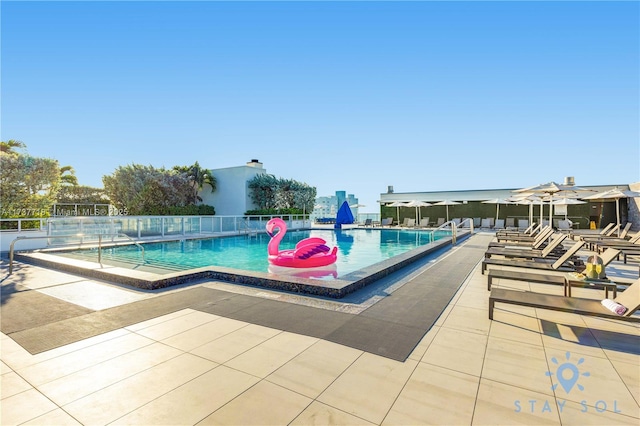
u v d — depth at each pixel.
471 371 2.94
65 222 13.10
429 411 2.34
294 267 9.44
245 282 6.46
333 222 32.62
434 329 4.01
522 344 3.56
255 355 3.29
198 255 12.37
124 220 15.03
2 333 3.93
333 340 3.66
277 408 2.39
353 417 2.28
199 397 2.55
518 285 6.48
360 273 6.59
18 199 14.88
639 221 20.30
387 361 3.14
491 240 15.10
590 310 3.71
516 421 2.23
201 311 4.74
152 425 2.22
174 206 25.28
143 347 3.51
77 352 3.39
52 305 5.06
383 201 30.91
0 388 2.71
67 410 2.40
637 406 2.41
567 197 15.38
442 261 9.28
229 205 27.59
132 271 6.93
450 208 27.64
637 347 3.49
